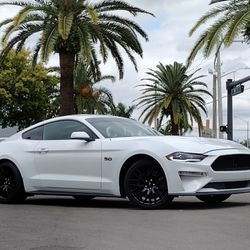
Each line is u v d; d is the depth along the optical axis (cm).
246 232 639
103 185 882
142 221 728
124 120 980
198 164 808
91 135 916
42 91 3769
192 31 2064
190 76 4684
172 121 4791
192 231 648
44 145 963
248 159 865
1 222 751
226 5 2014
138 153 848
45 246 585
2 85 3578
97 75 2792
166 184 823
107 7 2455
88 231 666
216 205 902
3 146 1027
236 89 2831
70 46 2403
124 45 2566
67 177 923
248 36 2067
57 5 2377
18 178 986
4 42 2361
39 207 930
